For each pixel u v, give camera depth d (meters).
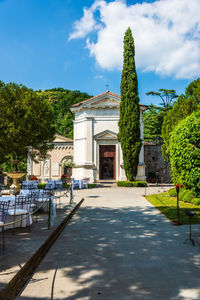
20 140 18.17
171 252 5.21
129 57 23.73
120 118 23.67
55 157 30.58
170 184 25.61
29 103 19.06
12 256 4.42
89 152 25.78
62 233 6.89
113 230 7.18
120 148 25.92
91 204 12.40
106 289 3.58
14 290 3.46
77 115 27.86
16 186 14.84
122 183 22.36
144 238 6.31
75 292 3.50
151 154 30.39
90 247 5.59
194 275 4.05
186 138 10.94
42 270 4.32
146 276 4.01
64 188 20.58
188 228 7.31
